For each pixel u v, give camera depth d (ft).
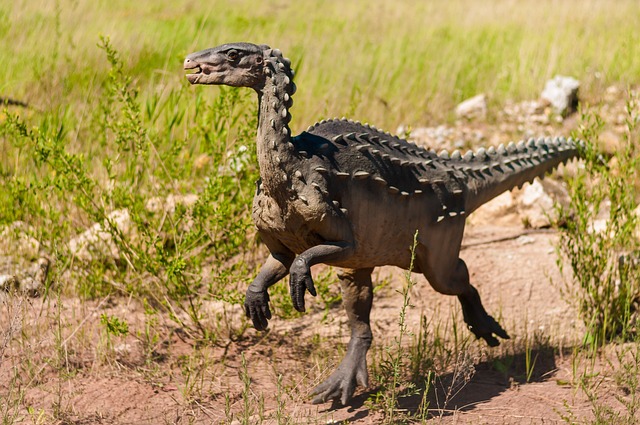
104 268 58.13
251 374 46.88
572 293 54.95
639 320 45.57
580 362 48.03
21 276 54.85
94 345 49.42
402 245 41.96
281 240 40.32
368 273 43.80
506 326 53.72
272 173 38.06
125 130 56.08
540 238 63.72
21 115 70.64
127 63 84.69
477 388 44.83
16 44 88.28
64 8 102.22
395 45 112.98
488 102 94.53
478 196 44.65
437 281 44.42
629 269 52.65
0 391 43.70
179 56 63.62
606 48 108.17
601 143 73.41
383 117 84.64
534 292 57.06
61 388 44.32
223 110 56.95
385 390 43.24
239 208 55.93
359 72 95.96
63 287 55.47
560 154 49.08
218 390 44.65
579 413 41.47
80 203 53.57
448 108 93.71
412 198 41.39
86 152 67.41
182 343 50.67
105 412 42.01
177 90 69.31
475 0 146.82
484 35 120.47
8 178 60.49
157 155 56.03
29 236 57.41
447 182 43.01
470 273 59.00
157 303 54.95
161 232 57.77
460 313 55.11
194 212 52.95
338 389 42.34
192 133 59.41
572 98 91.81
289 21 128.67
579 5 132.05
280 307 52.90
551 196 67.05
